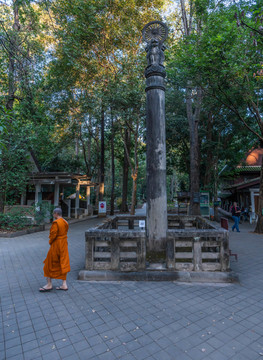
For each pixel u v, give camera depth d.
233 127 16.56
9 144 10.83
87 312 3.41
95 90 14.15
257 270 5.44
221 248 4.69
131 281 4.61
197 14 11.15
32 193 15.18
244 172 21.88
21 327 3.03
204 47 8.75
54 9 9.03
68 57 10.94
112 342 2.71
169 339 2.76
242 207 19.94
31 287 4.40
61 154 25.67
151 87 5.79
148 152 5.72
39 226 11.83
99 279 4.68
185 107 18.59
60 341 2.73
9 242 8.84
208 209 17.20
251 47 8.59
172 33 15.07
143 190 48.03
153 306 3.58
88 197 20.38
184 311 3.42
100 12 12.61
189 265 4.71
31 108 12.79
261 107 12.48
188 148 20.25
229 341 2.72
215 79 9.46
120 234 4.79
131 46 14.45
